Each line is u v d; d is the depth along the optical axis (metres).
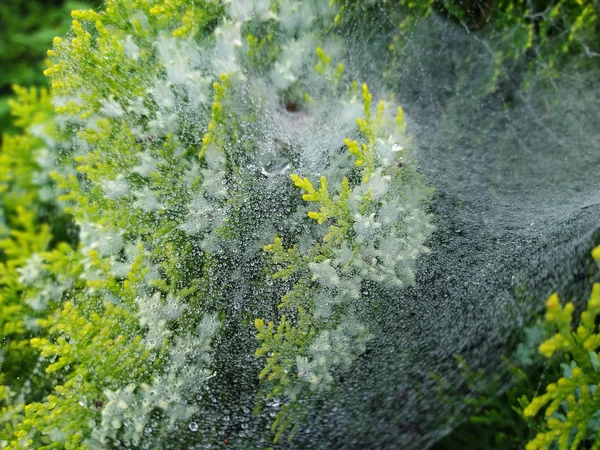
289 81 0.21
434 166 0.21
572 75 0.23
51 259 0.24
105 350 0.19
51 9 0.35
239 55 0.20
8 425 0.20
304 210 0.19
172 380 0.19
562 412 0.19
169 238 0.20
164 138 0.20
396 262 0.18
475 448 0.21
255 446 0.20
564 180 0.22
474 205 0.21
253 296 0.19
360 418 0.21
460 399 0.21
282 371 0.18
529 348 0.20
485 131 0.23
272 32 0.21
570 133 0.23
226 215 0.20
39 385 0.21
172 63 0.20
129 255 0.20
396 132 0.19
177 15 0.19
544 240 0.21
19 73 0.34
